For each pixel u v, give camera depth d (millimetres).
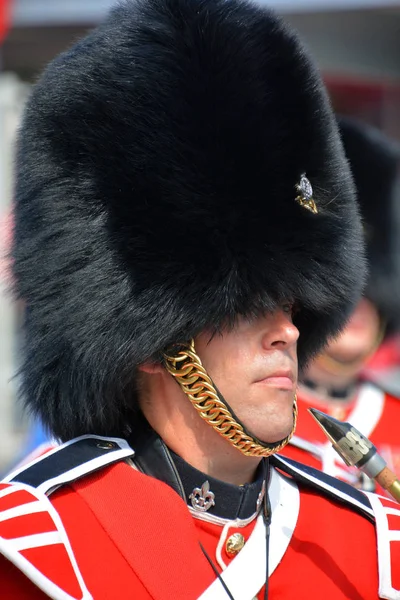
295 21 21562
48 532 5812
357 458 6180
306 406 10883
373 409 11195
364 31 22141
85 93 6312
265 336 6254
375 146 11742
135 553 5934
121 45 6324
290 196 6324
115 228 6215
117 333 6195
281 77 6426
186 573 5965
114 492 6152
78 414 6488
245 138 6199
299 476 6949
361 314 11070
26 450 10047
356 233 6957
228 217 6156
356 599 6398
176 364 6238
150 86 6191
